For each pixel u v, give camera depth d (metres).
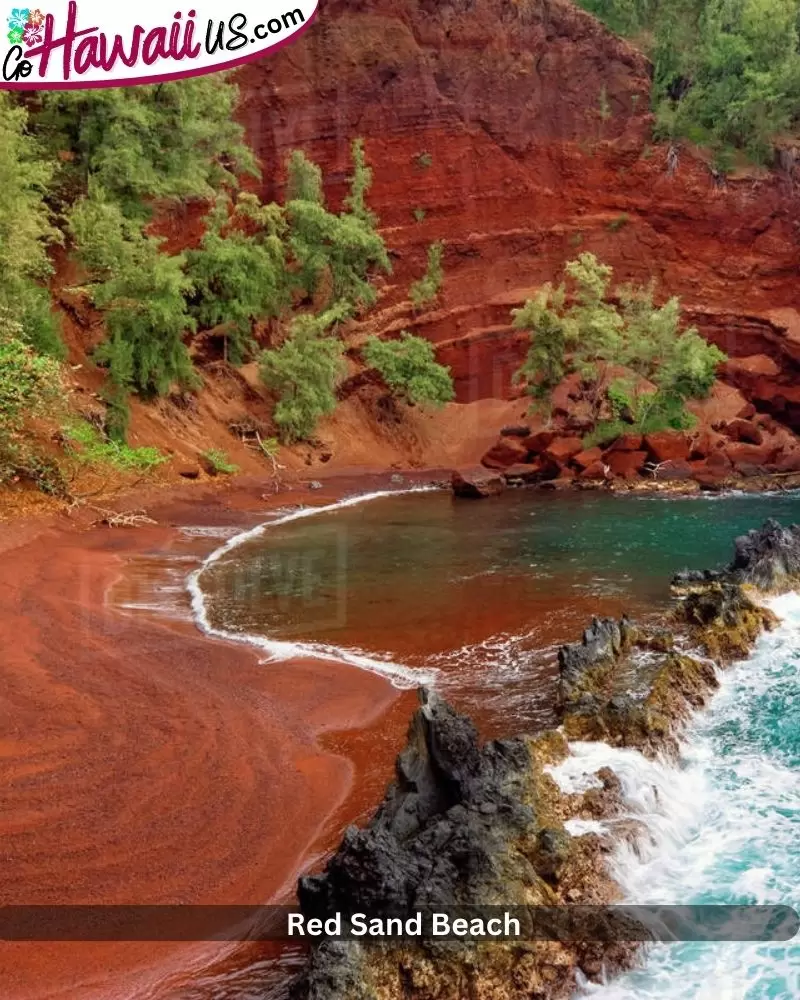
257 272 38.47
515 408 45.00
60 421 26.39
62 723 10.80
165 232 38.91
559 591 17.69
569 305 48.62
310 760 10.03
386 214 47.31
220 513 27.14
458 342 46.47
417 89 47.53
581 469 35.78
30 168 25.92
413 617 15.87
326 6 46.00
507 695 11.95
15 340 23.36
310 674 12.72
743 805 9.14
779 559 16.97
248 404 37.78
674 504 29.73
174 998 6.42
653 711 10.53
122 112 29.75
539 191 49.75
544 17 50.03
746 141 50.31
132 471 28.12
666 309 39.47
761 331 47.03
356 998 6.01
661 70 51.75
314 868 7.94
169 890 7.64
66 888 7.66
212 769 9.73
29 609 15.39
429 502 31.14
